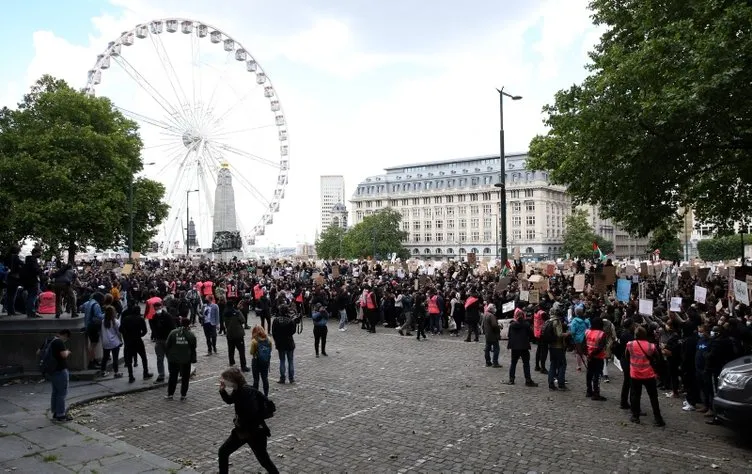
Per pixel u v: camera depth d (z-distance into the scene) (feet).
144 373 56.03
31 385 53.31
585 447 36.19
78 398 48.03
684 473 31.63
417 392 51.49
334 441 38.04
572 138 80.94
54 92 152.15
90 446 36.40
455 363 65.72
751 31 56.54
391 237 476.54
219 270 172.65
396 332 93.71
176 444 37.76
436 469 32.91
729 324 43.52
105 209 143.43
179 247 338.95
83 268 171.53
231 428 41.27
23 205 132.57
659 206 74.43
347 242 496.23
